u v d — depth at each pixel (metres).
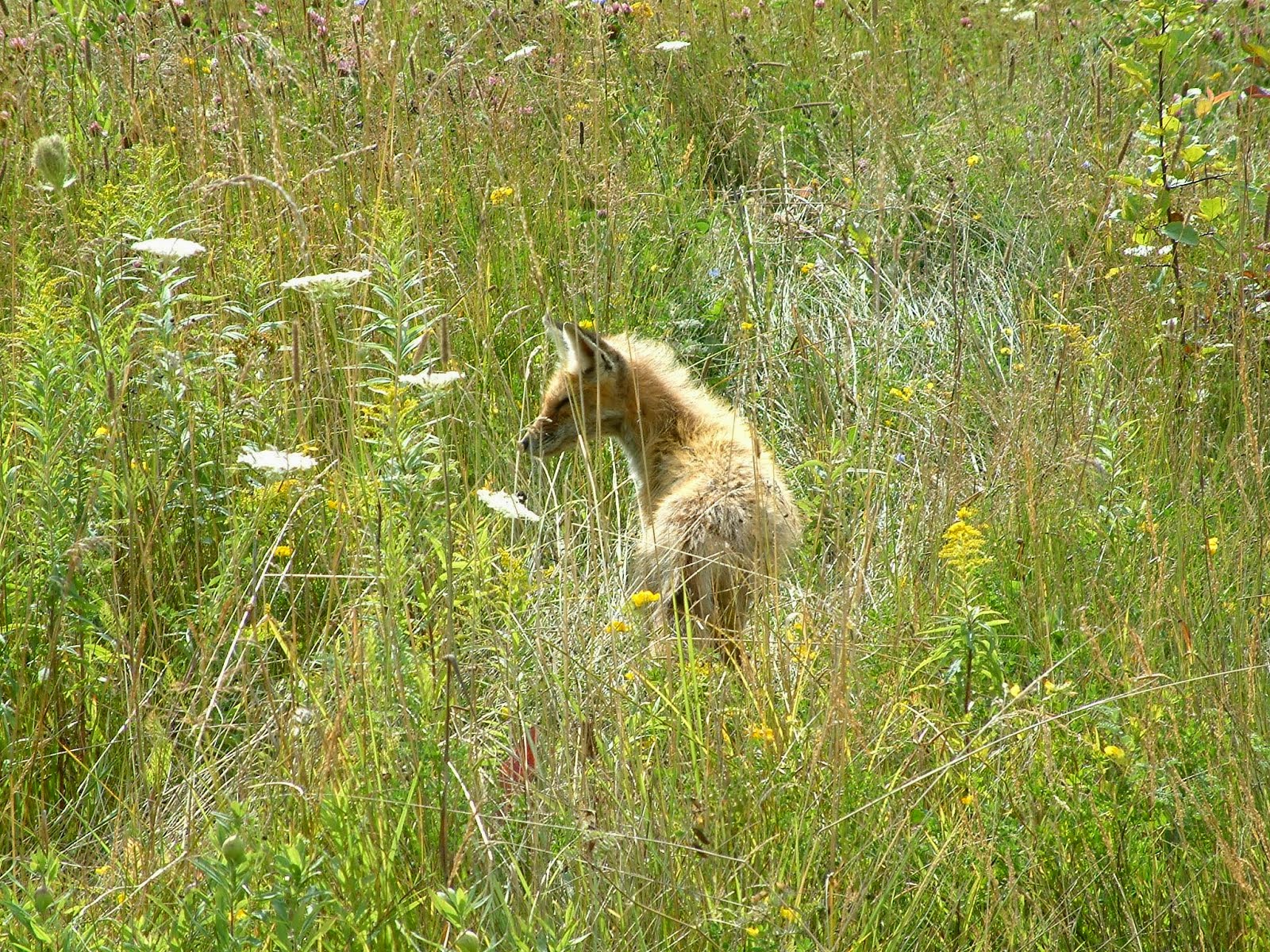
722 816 5.18
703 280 11.23
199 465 7.14
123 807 5.75
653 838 5.02
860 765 5.48
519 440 8.17
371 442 5.77
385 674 5.40
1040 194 11.18
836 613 6.38
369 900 4.51
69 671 6.39
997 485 7.56
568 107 11.82
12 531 6.36
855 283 10.91
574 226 10.61
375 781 5.13
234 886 4.13
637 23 13.80
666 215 11.56
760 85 13.46
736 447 8.53
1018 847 5.27
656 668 6.38
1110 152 11.05
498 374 9.06
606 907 4.80
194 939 4.39
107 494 6.71
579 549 7.88
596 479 9.05
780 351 9.95
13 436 6.82
